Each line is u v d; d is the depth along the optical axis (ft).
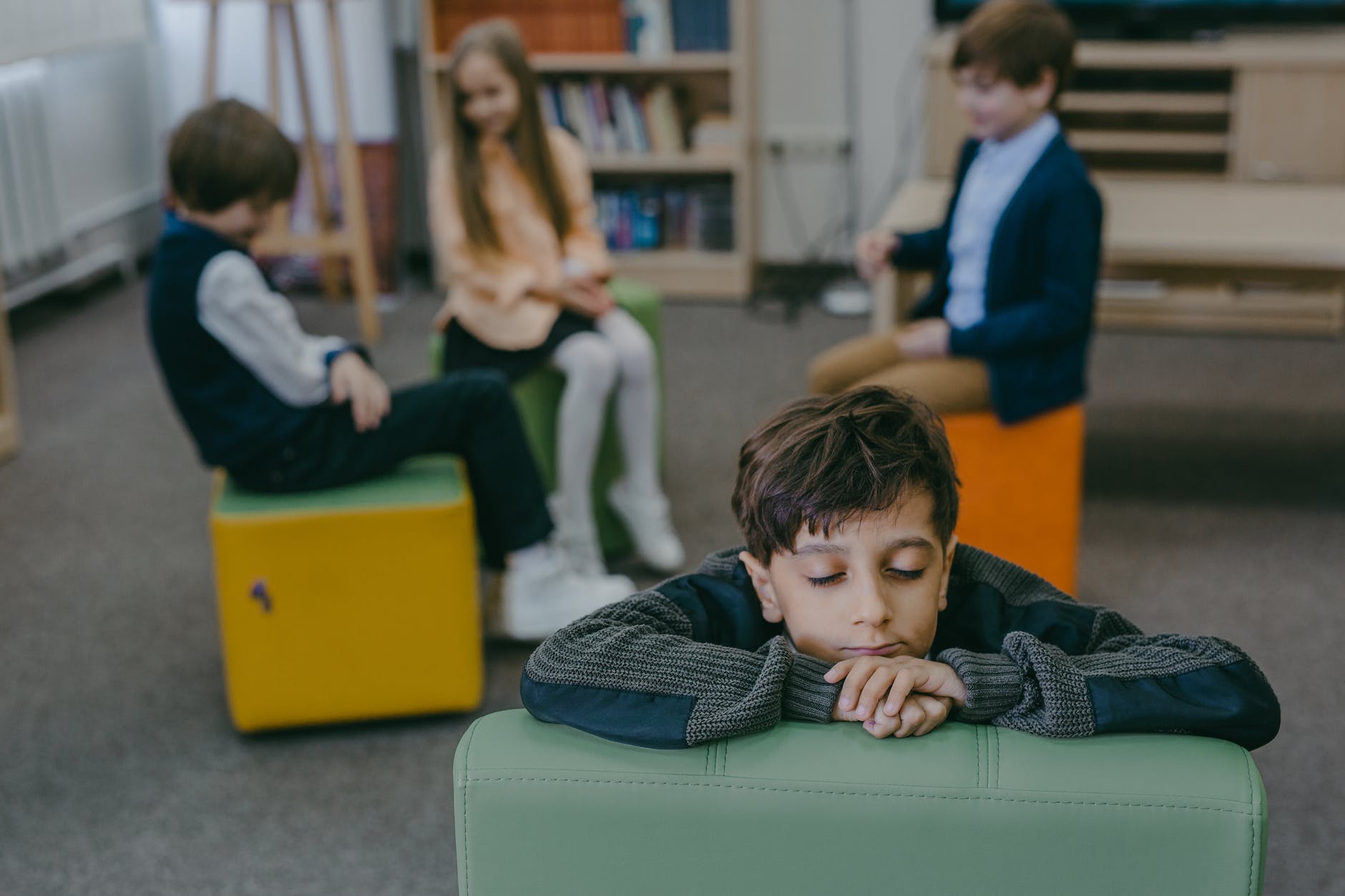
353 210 13.60
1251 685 3.06
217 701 7.39
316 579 6.71
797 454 3.11
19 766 6.79
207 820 6.34
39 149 13.53
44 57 13.19
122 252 15.38
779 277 15.61
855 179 15.28
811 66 14.93
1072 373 7.54
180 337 6.61
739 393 12.01
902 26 14.65
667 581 3.58
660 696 3.04
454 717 7.18
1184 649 3.18
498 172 8.62
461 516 6.79
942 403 7.43
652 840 3.04
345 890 5.83
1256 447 10.67
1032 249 7.44
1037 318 7.32
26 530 9.62
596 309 8.57
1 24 12.53
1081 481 10.07
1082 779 2.93
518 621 7.64
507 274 8.45
